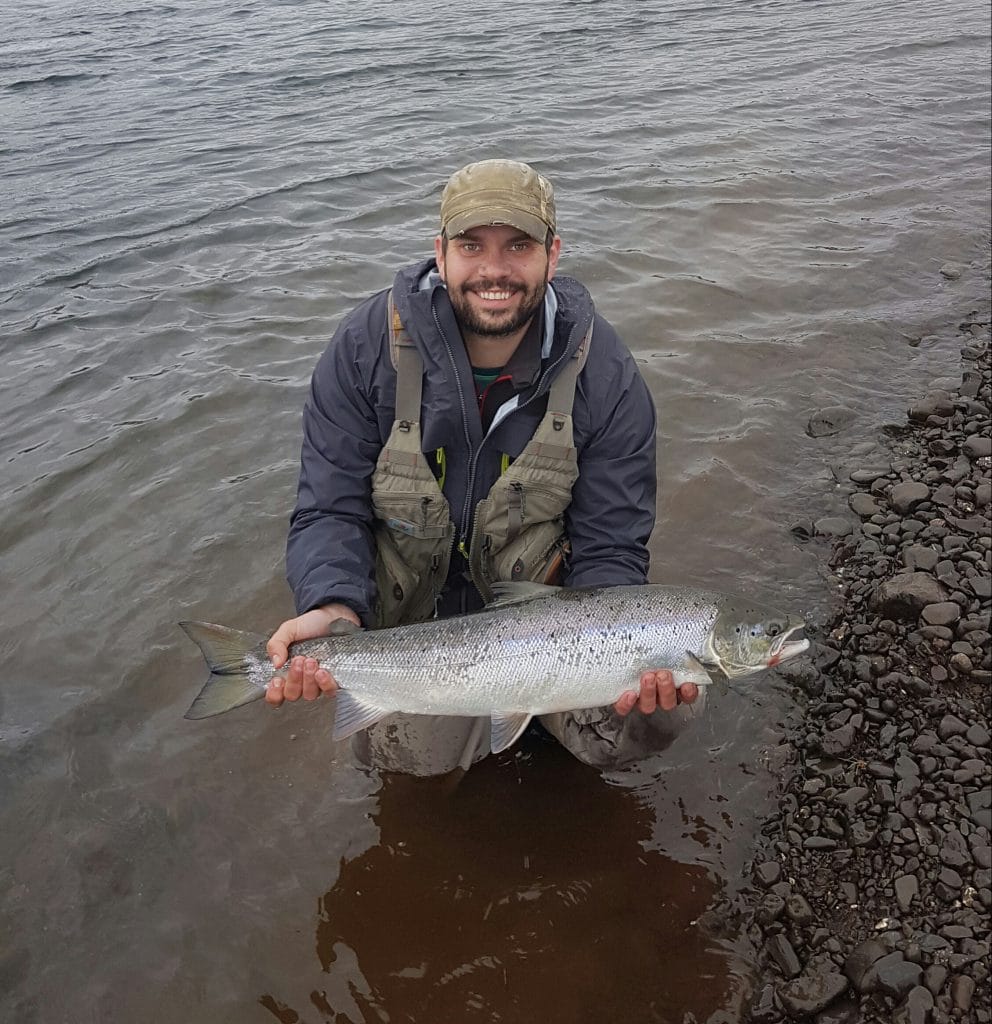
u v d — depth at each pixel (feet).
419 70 19.57
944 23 22.38
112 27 26.89
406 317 4.36
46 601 6.06
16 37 25.77
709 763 5.01
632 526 4.76
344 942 4.19
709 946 4.16
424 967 4.09
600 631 4.23
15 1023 3.88
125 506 6.89
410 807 4.82
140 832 4.66
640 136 14.85
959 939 3.97
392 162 13.76
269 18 27.25
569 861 4.55
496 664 4.21
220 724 5.24
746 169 13.32
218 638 4.26
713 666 4.30
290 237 11.44
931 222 11.59
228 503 6.92
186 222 11.86
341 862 4.54
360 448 4.68
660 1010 3.92
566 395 4.52
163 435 7.69
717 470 7.28
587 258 10.70
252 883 4.44
